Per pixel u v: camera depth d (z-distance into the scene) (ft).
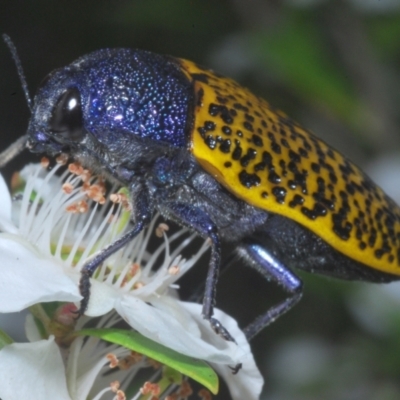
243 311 0.73
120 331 0.44
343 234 0.48
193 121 0.47
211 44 0.68
